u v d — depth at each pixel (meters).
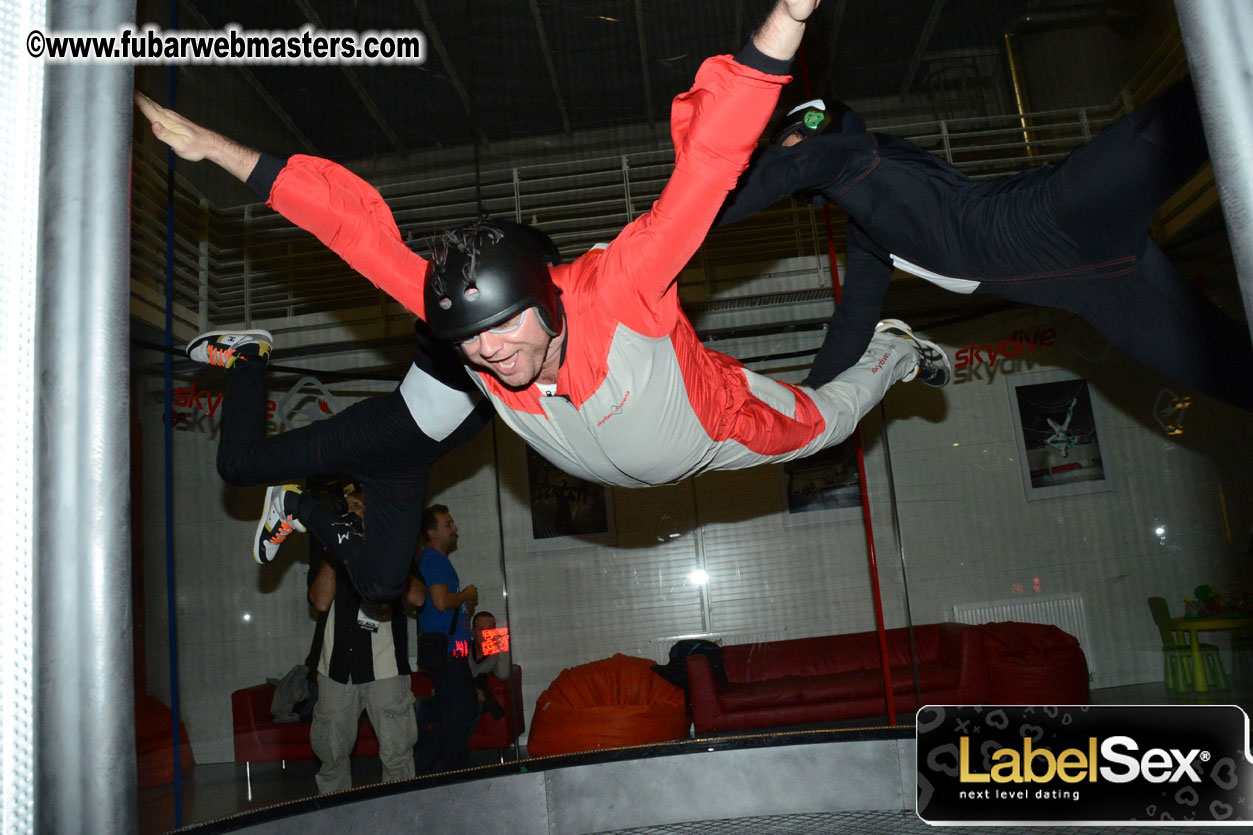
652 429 1.32
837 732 2.42
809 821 2.21
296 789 4.29
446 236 1.12
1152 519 5.24
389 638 3.44
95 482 0.58
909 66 5.02
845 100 5.19
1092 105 4.81
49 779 0.56
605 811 2.29
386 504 1.86
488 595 5.42
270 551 2.09
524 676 5.32
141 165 4.50
